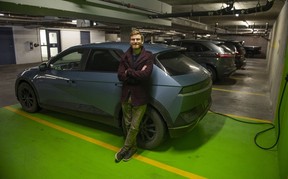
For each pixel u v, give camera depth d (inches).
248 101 228.2
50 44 634.2
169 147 129.6
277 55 238.5
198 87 120.0
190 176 103.6
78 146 130.0
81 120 168.7
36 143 133.0
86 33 737.6
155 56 118.2
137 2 268.4
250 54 845.8
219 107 207.2
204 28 665.0
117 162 114.1
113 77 126.9
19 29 550.6
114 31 790.5
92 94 136.3
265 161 115.7
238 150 126.6
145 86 108.0
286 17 197.6
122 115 129.6
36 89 169.9
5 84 301.4
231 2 252.7
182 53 146.0
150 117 120.4
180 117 113.2
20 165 111.0
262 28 865.5
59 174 104.3
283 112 124.0
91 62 140.0
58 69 156.9
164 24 358.9
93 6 220.2
